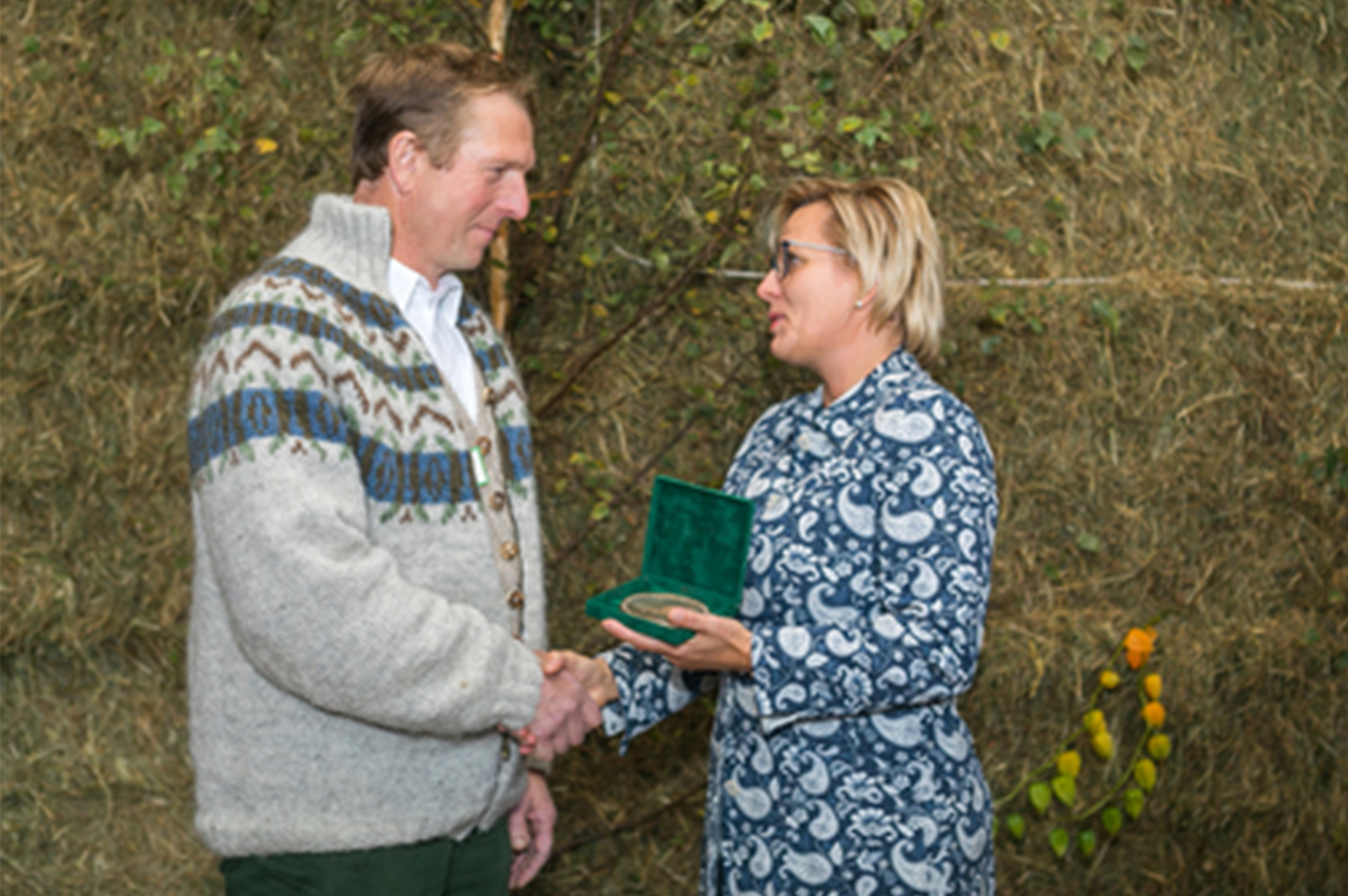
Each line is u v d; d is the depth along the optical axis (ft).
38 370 7.25
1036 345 7.81
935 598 4.80
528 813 5.55
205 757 4.49
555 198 8.18
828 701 4.75
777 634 4.75
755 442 5.89
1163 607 8.02
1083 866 7.97
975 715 7.78
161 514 7.59
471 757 4.61
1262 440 8.01
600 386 8.30
